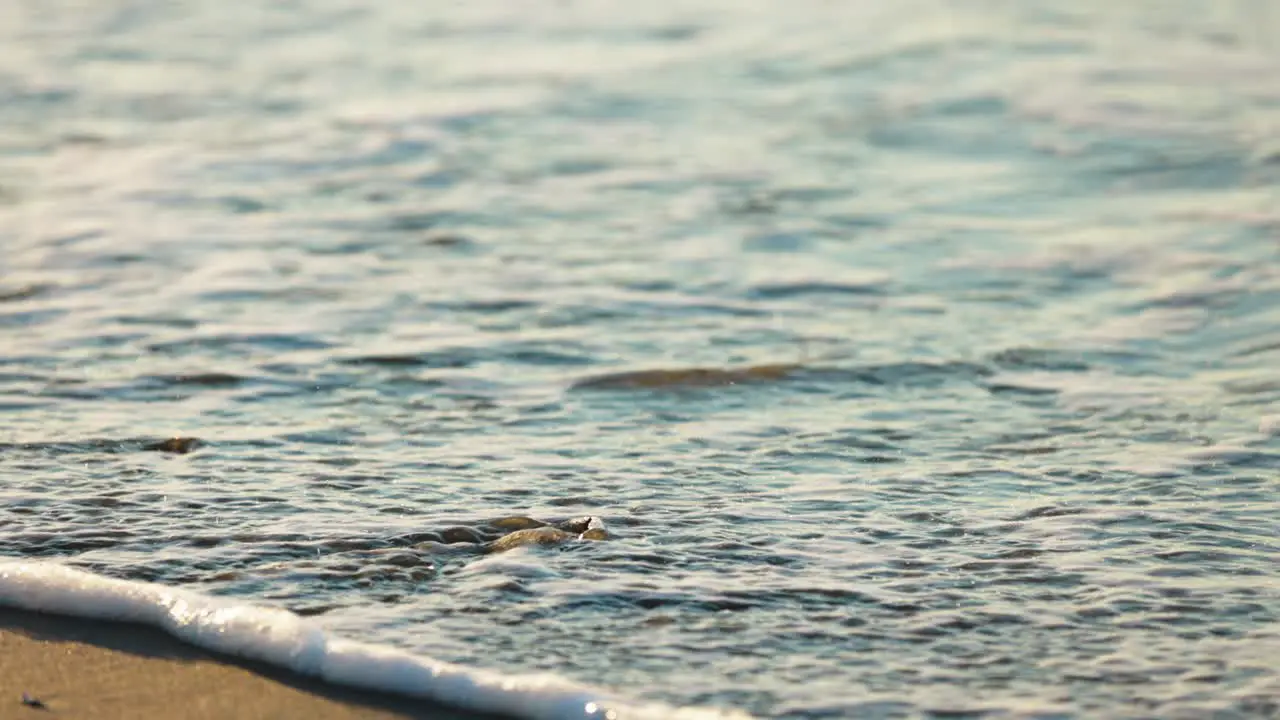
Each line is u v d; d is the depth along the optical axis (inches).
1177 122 1432.1
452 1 2118.6
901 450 727.1
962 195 1227.2
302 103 1526.8
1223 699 492.4
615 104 1542.8
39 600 557.0
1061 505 657.0
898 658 522.3
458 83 1622.8
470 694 493.4
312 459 710.5
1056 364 850.8
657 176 1279.5
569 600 561.9
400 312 936.3
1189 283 992.9
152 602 550.3
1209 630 540.4
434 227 1126.4
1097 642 532.7
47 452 715.4
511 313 936.9
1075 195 1223.5
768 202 1204.5
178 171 1267.2
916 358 860.0
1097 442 735.1
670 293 979.3
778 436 745.0
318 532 622.5
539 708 484.7
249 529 625.3
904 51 1790.1
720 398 799.1
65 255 1039.6
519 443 733.9
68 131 1403.8
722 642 532.1
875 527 634.2
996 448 729.0
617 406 786.8
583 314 935.7
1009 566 594.6
